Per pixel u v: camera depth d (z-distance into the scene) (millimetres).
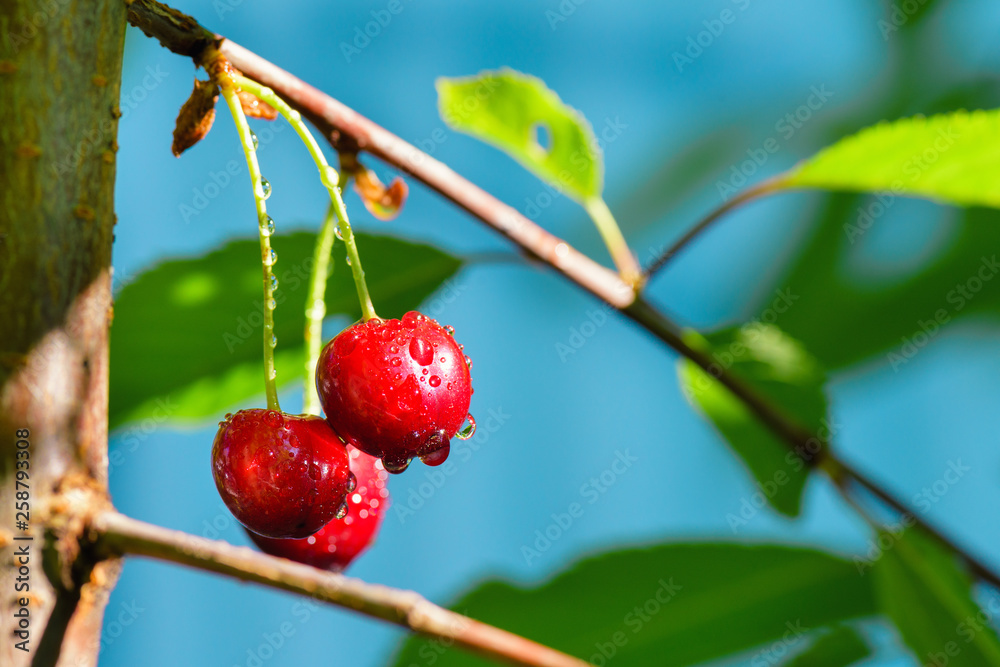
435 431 552
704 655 600
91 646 540
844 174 598
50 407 538
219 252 599
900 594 591
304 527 554
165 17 551
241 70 566
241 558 541
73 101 540
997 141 587
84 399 541
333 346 555
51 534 537
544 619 600
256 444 552
